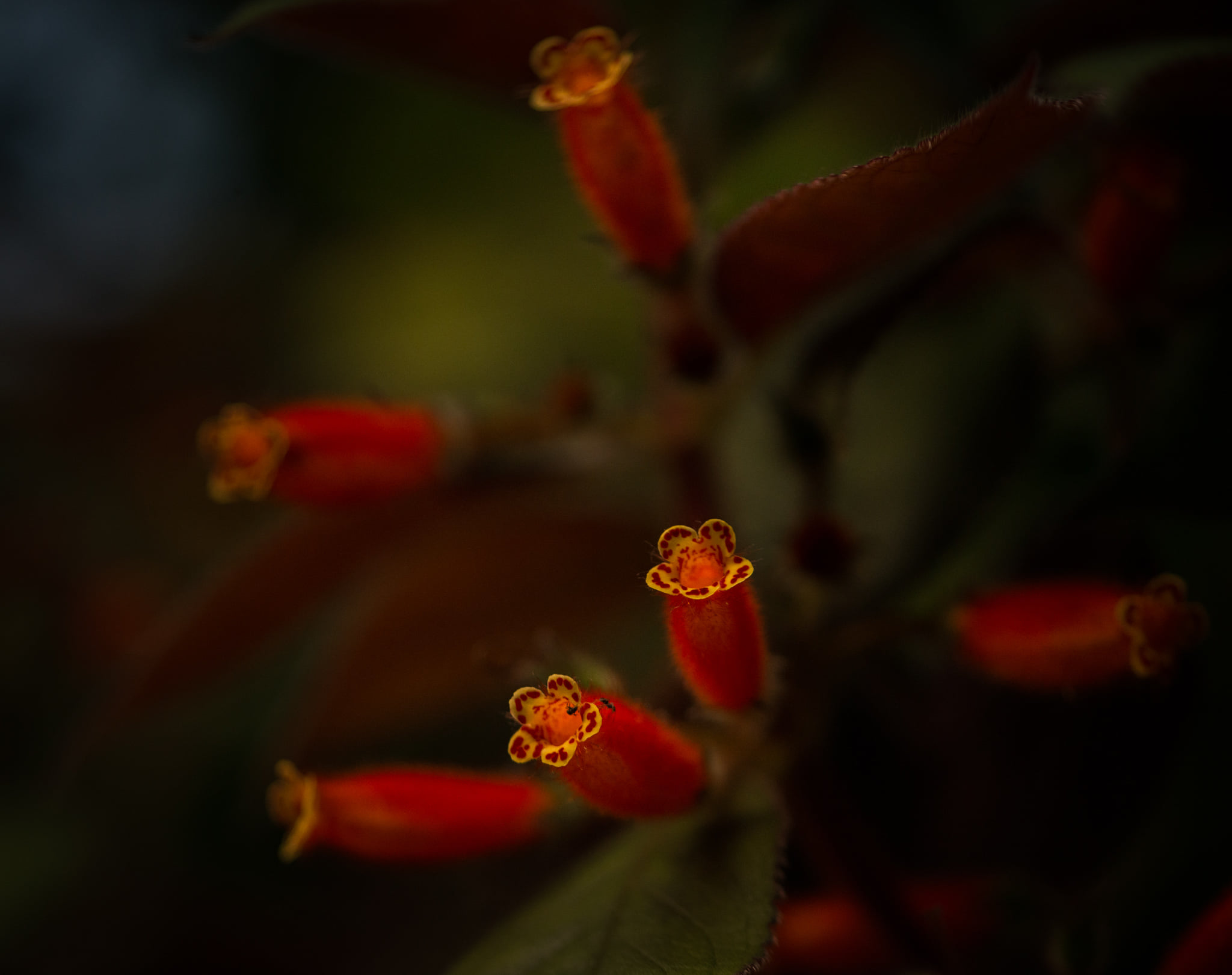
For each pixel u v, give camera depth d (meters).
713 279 0.28
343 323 0.45
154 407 0.49
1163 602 0.27
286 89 0.46
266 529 0.32
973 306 0.31
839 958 0.28
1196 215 0.30
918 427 0.31
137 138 0.49
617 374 0.43
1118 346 0.30
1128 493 0.29
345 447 0.30
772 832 0.27
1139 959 0.29
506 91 0.31
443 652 0.33
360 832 0.27
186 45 0.27
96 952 0.39
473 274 0.45
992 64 0.30
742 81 0.32
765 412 0.31
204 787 0.40
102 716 0.32
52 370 0.49
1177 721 0.28
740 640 0.27
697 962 0.26
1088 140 0.29
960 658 0.28
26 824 0.40
